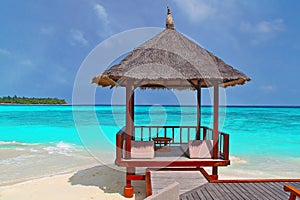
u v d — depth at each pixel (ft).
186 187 22.95
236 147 54.85
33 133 73.87
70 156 44.14
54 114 130.11
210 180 24.48
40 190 27.22
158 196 12.80
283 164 41.01
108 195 25.64
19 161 41.04
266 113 137.80
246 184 23.73
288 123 95.61
